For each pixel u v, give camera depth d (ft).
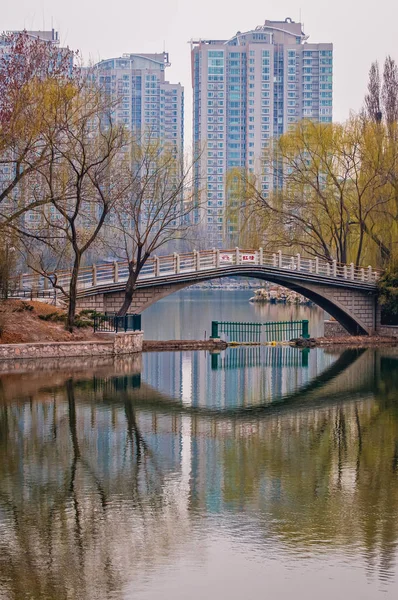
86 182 175.73
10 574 64.23
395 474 88.89
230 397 131.34
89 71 190.19
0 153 153.28
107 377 145.38
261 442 102.27
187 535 71.36
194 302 451.53
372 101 235.40
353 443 102.01
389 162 219.41
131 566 65.36
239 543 69.67
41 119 155.63
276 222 228.84
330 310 221.66
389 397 132.26
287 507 78.13
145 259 185.26
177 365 166.40
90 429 106.73
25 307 169.89
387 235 222.28
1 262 160.66
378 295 217.15
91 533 71.56
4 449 96.68
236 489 83.15
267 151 261.85
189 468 90.22
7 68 157.07
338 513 76.59
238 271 201.67
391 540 70.28
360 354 190.19
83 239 185.88
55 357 164.25
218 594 60.90
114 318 180.34
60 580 63.21
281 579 63.31
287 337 233.35
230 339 224.53
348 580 63.16
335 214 233.35
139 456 94.68
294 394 134.82
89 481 85.20
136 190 217.15
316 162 228.02
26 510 76.95
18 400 123.03
